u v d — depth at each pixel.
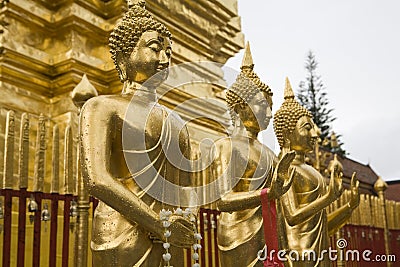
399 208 11.88
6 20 7.90
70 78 8.12
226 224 5.40
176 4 9.78
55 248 5.47
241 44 11.96
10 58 7.82
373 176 16.17
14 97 7.78
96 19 8.66
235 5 11.75
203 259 6.82
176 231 3.92
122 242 3.86
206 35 10.56
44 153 5.58
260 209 5.37
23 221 5.28
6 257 5.12
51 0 8.53
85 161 3.87
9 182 5.24
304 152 6.71
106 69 8.60
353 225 9.92
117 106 4.11
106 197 3.79
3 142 7.12
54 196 5.54
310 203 6.23
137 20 4.34
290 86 6.74
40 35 8.45
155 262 3.96
